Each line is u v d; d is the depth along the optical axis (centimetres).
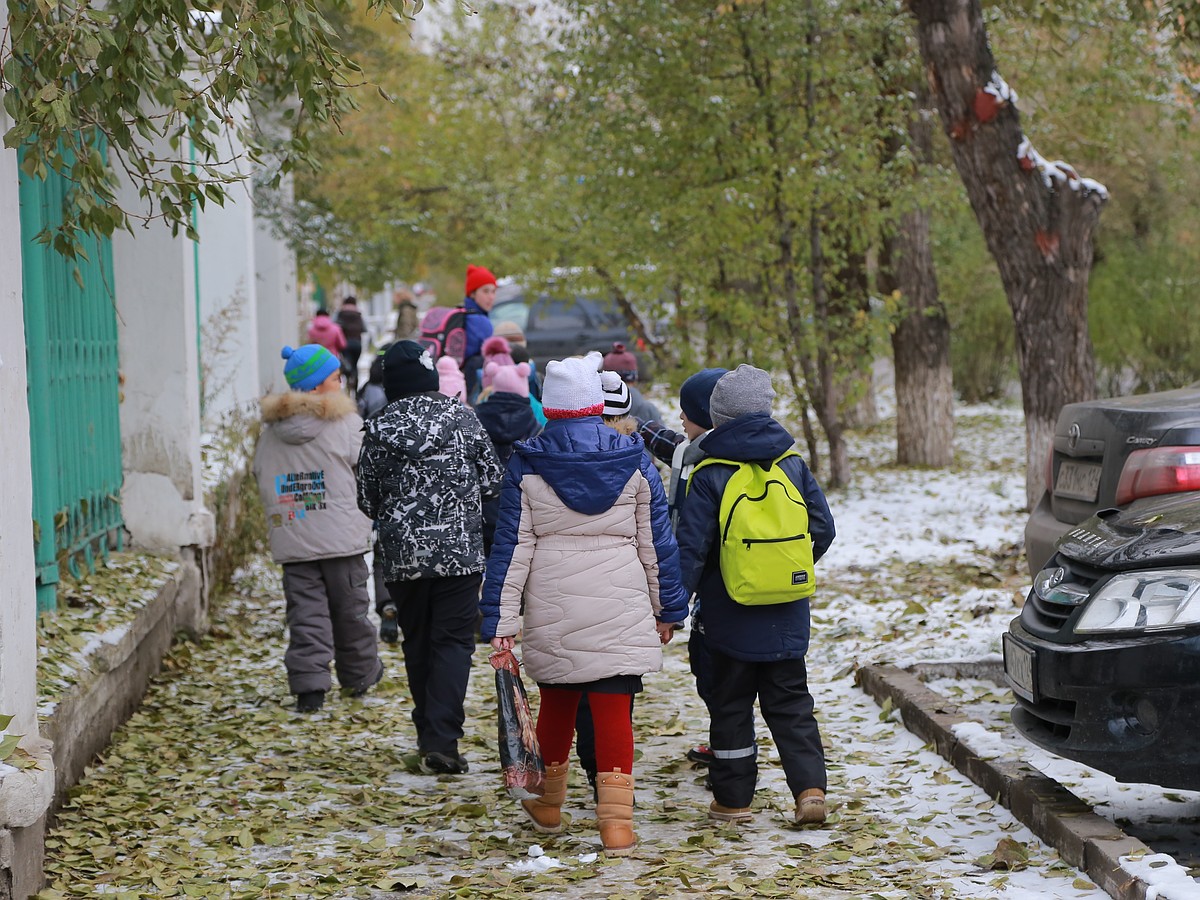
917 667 720
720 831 515
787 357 1495
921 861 470
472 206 2652
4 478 429
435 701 616
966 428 2227
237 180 535
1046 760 572
